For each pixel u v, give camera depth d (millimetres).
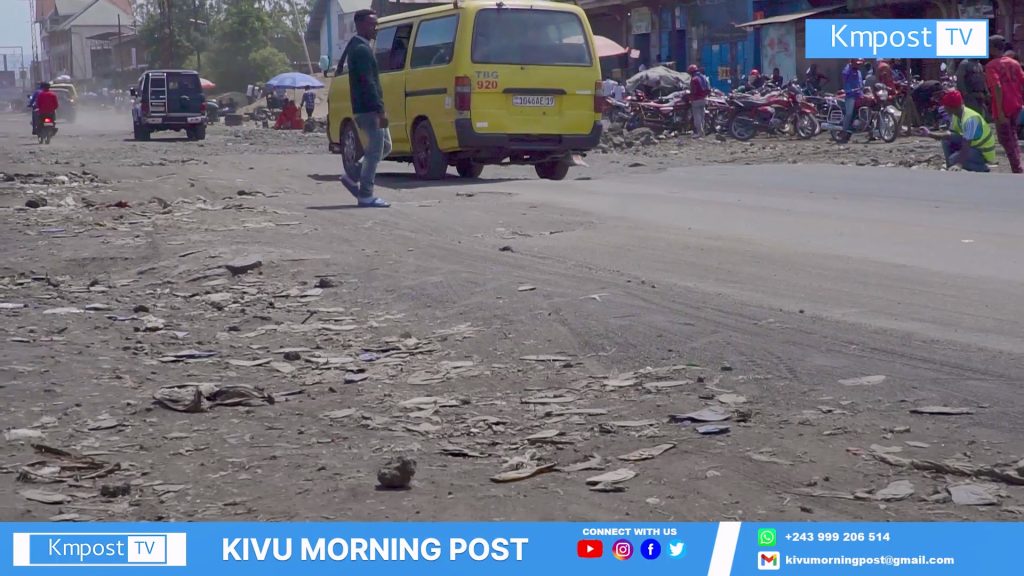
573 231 10445
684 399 5086
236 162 21047
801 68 37375
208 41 85438
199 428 5004
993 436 4453
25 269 9586
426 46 16641
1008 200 12414
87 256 9922
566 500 3980
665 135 30203
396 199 13602
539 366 5820
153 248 10133
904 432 4535
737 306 6922
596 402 5156
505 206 12500
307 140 33188
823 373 5406
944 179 14914
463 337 6488
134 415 5234
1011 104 16688
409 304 7453
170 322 7430
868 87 25734
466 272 8250
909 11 33812
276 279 8594
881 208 11992
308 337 6789
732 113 28281
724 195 13648
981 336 6059
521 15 16047
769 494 3971
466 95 15695
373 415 5105
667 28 46000
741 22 40875
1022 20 30141
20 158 23969
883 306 6891
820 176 15906
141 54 103250
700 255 8930
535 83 16047
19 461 4605
